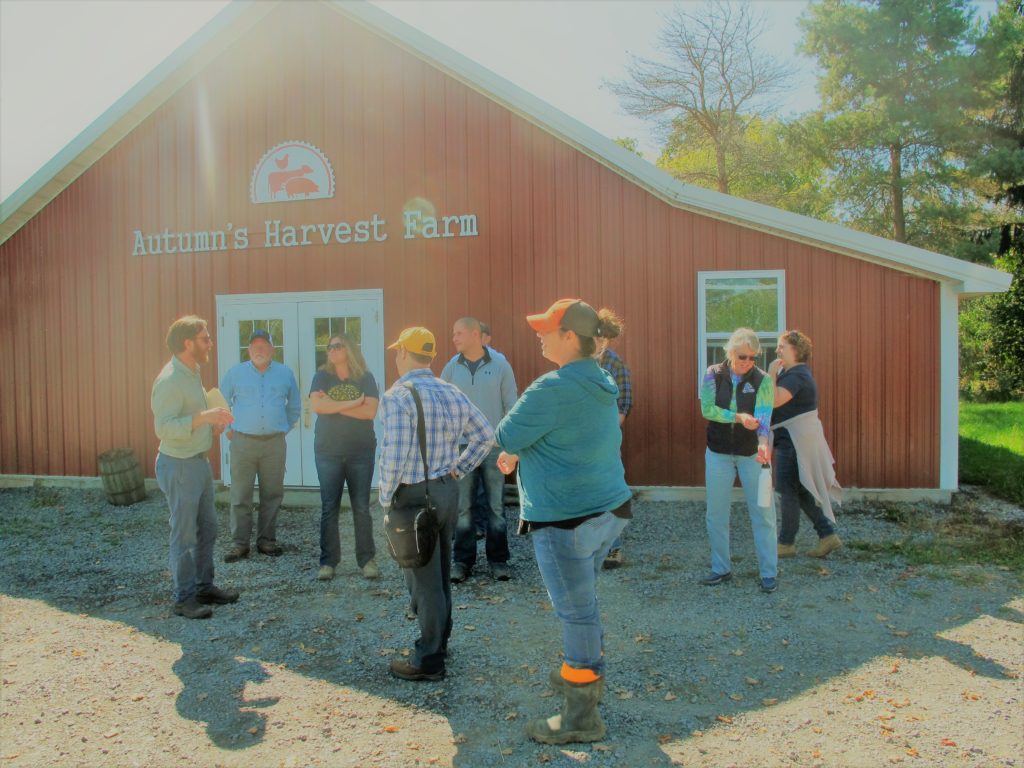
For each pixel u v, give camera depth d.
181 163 9.61
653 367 8.45
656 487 8.43
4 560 6.84
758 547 5.52
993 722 3.60
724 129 26.50
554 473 3.40
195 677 4.25
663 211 8.42
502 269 8.80
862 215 24.28
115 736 3.61
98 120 9.45
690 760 3.33
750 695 3.94
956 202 22.47
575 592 3.45
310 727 3.68
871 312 8.13
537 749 3.45
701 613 5.14
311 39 9.24
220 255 9.52
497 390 6.26
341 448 5.95
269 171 9.36
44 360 10.09
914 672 4.16
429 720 3.73
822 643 4.58
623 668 4.29
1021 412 16.25
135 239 9.76
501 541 5.99
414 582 4.11
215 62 9.51
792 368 6.06
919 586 5.58
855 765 3.27
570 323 3.43
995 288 7.79
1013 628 4.76
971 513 7.63
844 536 6.94
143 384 9.76
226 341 9.49
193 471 5.19
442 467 4.13
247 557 6.73
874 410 8.14
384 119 9.06
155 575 6.31
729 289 8.34
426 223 8.96
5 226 10.03
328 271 9.22
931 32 21.23
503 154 8.77
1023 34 20.62
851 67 22.59
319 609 5.35
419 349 4.22
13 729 3.68
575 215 8.62
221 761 3.38
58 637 4.88
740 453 5.48
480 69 8.58
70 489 9.91
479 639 4.75
